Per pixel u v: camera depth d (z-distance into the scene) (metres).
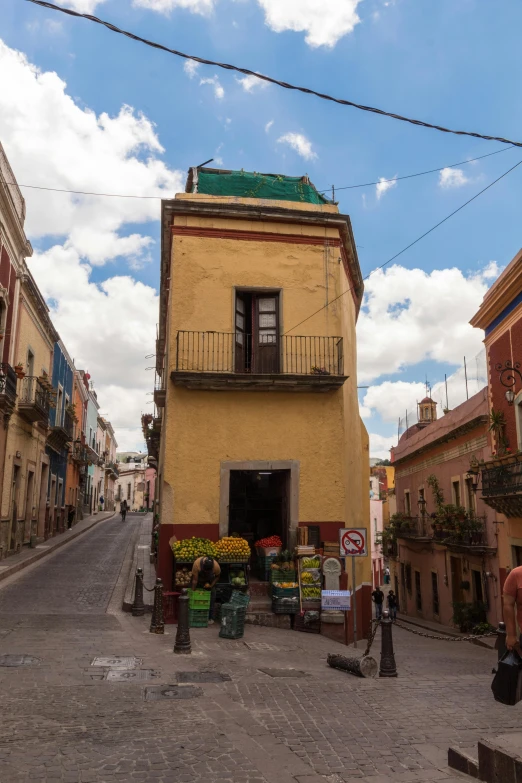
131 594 13.66
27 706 5.97
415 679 7.95
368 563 15.38
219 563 12.13
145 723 5.56
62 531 31.16
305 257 14.29
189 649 8.92
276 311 14.14
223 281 13.78
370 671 8.06
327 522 13.13
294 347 13.84
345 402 13.98
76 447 35.88
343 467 13.41
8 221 18.44
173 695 6.56
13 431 19.94
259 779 4.40
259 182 15.41
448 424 23.08
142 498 75.62
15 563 17.83
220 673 7.69
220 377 12.84
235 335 13.72
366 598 14.89
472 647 16.83
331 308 14.20
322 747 5.15
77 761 4.61
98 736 5.17
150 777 4.37
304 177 15.85
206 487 12.88
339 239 14.59
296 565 12.53
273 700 6.53
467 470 21.22
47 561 20.22
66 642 9.23
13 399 18.88
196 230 13.87
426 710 6.36
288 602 11.98
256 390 13.34
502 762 4.32
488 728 5.75
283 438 13.30
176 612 11.80
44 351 25.23
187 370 13.16
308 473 13.26
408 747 5.21
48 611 12.03
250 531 14.67
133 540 29.05
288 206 14.49
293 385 13.20
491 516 18.77
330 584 12.30
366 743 5.28
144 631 10.41
